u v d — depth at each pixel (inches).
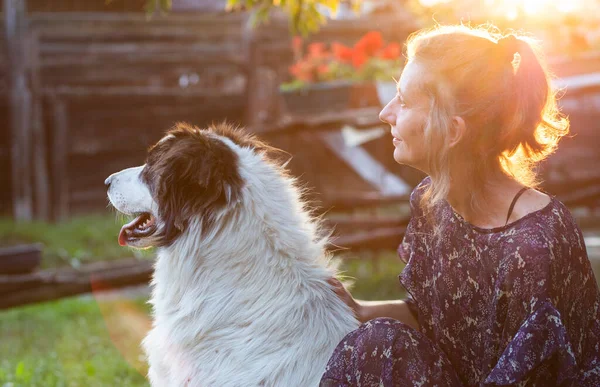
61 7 509.7
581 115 468.1
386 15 539.2
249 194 112.2
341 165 491.2
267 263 111.1
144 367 232.4
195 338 112.0
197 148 112.6
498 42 95.4
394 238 315.9
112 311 313.1
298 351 108.0
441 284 102.7
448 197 100.3
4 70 485.4
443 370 102.0
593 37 345.1
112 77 502.6
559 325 89.7
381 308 118.1
